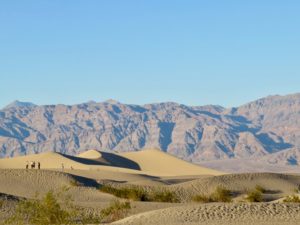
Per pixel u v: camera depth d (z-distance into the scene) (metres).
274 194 79.88
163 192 72.56
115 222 38.59
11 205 49.66
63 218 30.62
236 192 80.56
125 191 68.19
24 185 79.62
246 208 38.84
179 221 35.81
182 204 57.34
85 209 49.19
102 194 69.62
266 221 34.91
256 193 70.88
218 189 74.81
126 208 48.69
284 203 40.56
